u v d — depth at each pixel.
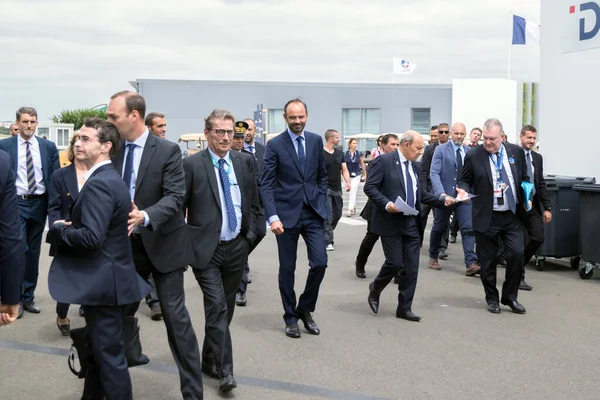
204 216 4.74
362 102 40.47
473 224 7.00
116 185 3.66
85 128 3.69
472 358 5.46
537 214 8.02
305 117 5.98
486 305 7.36
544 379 4.97
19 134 6.80
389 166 6.58
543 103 11.09
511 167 6.88
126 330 4.04
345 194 26.05
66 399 4.57
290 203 5.95
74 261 3.66
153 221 3.96
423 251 11.35
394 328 6.39
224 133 4.79
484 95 35.19
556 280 8.78
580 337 6.09
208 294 4.71
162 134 6.99
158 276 4.28
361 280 8.78
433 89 40.75
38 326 6.46
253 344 5.85
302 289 8.19
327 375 5.05
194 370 4.22
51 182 5.60
